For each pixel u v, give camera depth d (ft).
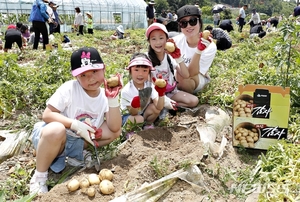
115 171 3.33
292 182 3.10
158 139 4.01
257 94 3.91
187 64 5.26
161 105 4.26
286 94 3.85
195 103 5.08
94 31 28.17
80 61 3.37
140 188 3.00
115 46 15.42
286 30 4.70
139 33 24.38
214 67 7.43
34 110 5.41
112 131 3.67
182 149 3.76
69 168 3.58
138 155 3.56
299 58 4.91
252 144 4.01
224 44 10.64
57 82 6.10
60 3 30.27
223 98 5.24
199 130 4.18
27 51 11.75
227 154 3.98
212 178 3.40
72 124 3.35
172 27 7.72
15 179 3.49
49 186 3.36
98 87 3.56
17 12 26.81
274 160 3.47
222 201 3.10
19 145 4.09
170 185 3.14
